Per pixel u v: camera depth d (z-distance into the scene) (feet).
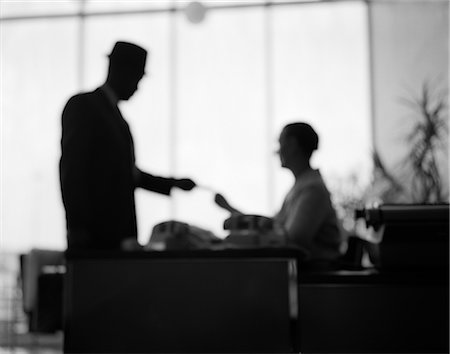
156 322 4.51
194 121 23.04
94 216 5.65
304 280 4.74
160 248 4.74
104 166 5.80
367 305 4.70
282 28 23.04
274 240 4.88
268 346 4.46
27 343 19.01
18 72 23.67
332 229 6.86
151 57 23.31
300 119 22.80
